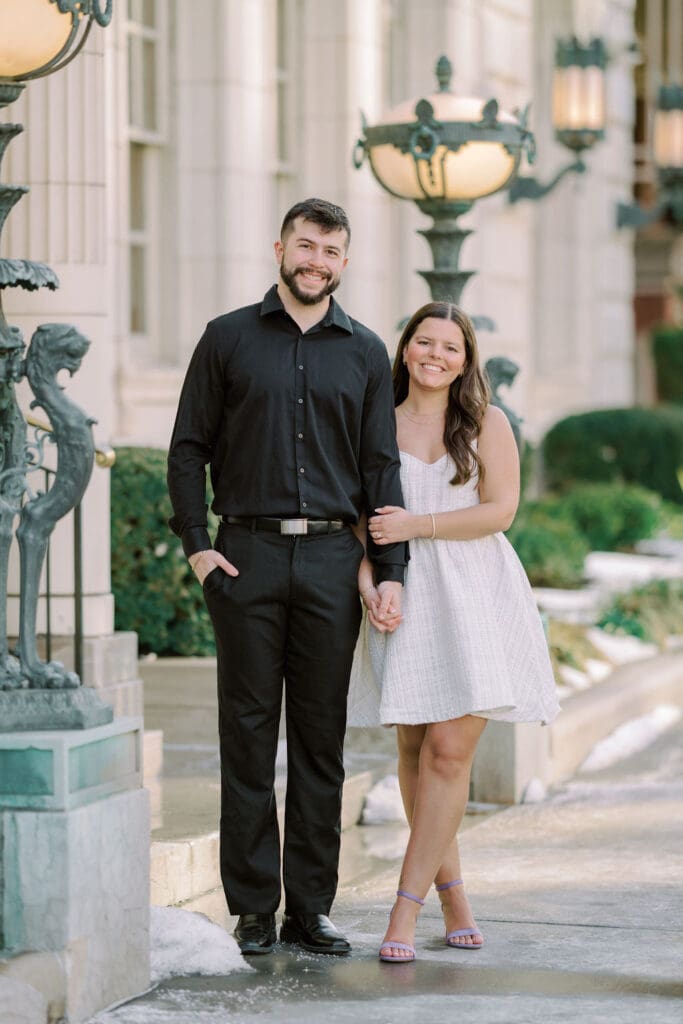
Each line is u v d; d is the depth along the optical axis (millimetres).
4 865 5375
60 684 5543
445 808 6332
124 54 12727
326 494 6215
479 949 6602
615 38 22578
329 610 6227
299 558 6199
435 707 6258
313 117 15055
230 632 6230
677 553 18906
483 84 17500
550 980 6168
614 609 14828
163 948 6160
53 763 5359
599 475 21500
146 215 13430
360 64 15062
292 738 6410
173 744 10039
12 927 5383
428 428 6516
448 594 6277
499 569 6438
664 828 9062
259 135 13875
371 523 6277
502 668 6234
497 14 17844
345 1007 5758
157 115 13430
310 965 6277
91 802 5543
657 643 14531
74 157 9016
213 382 6266
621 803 9789
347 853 8477
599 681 12695
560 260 21625
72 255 9023
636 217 22641
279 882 6441
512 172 8906
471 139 8688
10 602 8992
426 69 16531
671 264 29516
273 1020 5594
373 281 15445
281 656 6297
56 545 9078
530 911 7266
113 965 5656
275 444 6180
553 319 21688
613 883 7805
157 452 11289
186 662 10711
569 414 21734
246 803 6328
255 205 13828
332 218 6168
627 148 23344
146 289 13438
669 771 10844
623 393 23438
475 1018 5660
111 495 11070
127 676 9250
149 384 13055
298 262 6148
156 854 6844
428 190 8820
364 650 6582
